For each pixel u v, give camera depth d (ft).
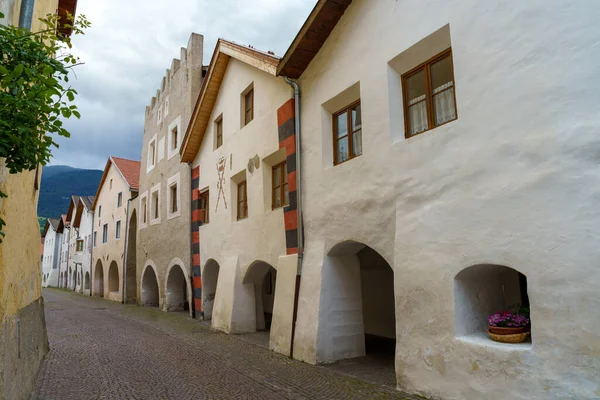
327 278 27.17
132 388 22.71
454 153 18.83
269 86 35.86
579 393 13.62
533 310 15.19
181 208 56.29
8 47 10.96
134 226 83.20
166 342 36.91
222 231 43.68
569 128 14.96
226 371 26.03
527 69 16.35
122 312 63.62
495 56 17.48
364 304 37.81
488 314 19.04
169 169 62.13
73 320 54.49
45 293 121.39
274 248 33.81
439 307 18.69
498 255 16.53
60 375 25.67
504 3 17.37
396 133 22.65
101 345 35.99
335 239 26.45
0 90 10.66
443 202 19.12
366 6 25.07
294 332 28.48
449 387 17.84
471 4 18.66
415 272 20.01
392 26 23.03
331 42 27.91
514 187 16.29
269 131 35.24
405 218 21.07
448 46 20.53
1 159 14.78
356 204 24.67
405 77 23.20
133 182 85.15
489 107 17.52
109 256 94.32
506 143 16.75
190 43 58.80
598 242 13.82
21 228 20.39
